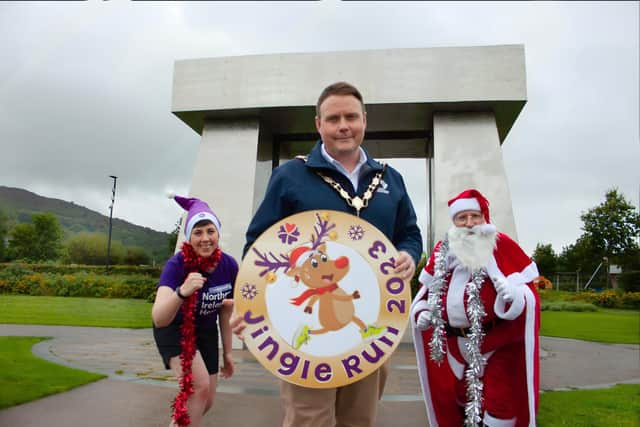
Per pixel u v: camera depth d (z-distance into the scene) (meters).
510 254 3.10
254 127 8.28
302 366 2.06
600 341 10.56
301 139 9.23
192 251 2.94
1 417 3.67
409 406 4.32
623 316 16.25
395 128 9.16
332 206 2.31
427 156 10.11
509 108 7.99
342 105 2.28
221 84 8.12
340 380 2.04
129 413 3.88
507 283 2.90
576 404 4.27
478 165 7.82
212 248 2.99
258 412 3.97
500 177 7.76
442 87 7.75
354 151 2.39
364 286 2.14
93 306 11.78
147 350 7.34
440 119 8.09
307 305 2.12
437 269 3.18
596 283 20.62
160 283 2.89
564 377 6.09
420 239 2.62
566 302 19.17
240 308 2.12
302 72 7.98
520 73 7.71
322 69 7.95
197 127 9.02
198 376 2.87
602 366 7.05
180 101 8.20
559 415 3.89
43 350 6.96
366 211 2.34
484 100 7.68
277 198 2.38
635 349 9.20
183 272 2.94
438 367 3.33
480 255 2.96
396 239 2.58
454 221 3.22
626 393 4.82
